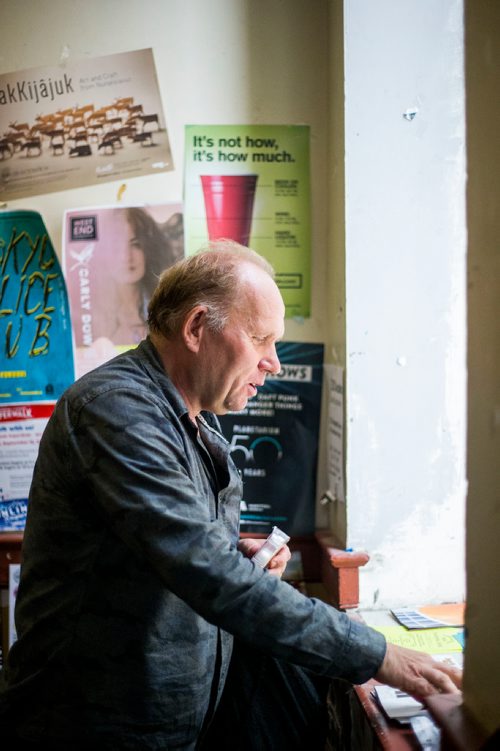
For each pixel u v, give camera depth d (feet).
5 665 3.68
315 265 6.01
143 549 3.01
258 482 6.05
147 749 3.40
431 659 3.16
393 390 5.34
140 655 3.34
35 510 3.48
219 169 5.94
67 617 3.35
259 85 5.90
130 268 5.98
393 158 5.23
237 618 2.95
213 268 3.59
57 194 5.98
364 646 3.09
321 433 6.04
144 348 3.73
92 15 5.85
